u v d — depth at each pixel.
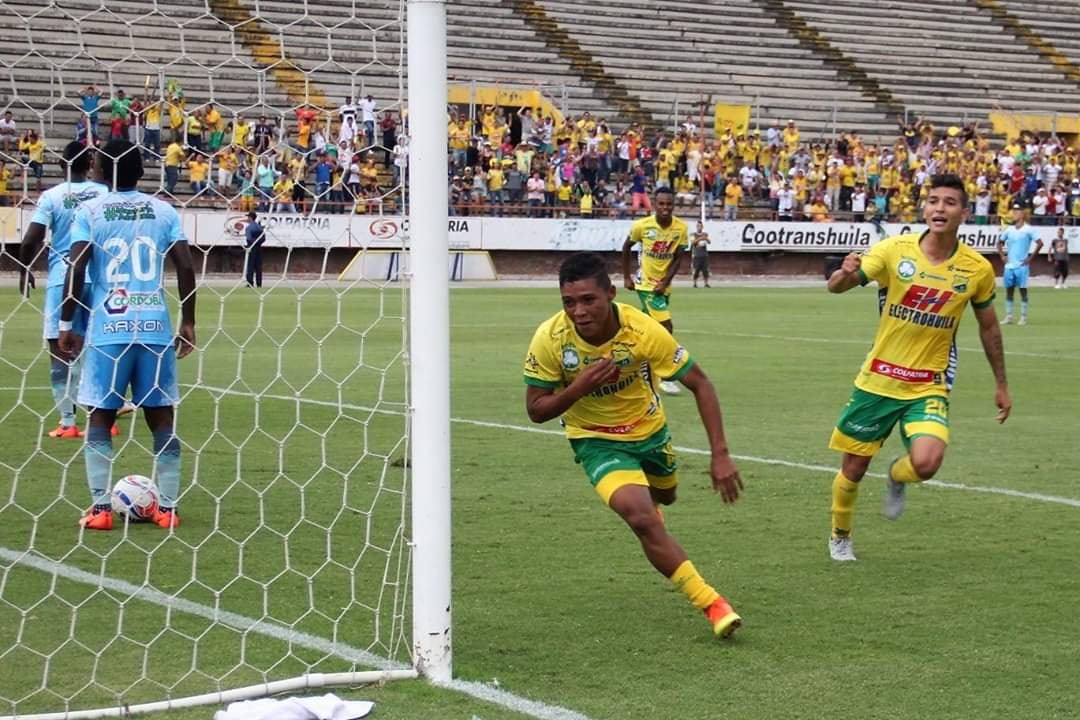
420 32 8.25
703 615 9.96
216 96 13.21
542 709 7.91
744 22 78.12
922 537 12.62
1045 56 83.38
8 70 11.02
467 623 9.70
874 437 11.45
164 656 8.80
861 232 69.44
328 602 10.09
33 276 13.21
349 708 7.79
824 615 10.00
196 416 19.23
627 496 9.37
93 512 12.45
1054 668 8.81
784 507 13.84
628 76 71.94
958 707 8.06
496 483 14.82
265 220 12.16
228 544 11.90
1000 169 73.56
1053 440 18.36
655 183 66.75
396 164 9.62
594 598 10.38
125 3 10.84
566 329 9.43
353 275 11.02
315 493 14.02
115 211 12.05
